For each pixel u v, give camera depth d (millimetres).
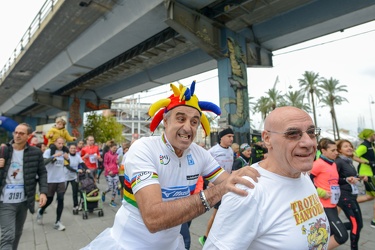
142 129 73375
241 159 4625
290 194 1371
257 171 1417
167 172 1802
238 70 13594
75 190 6652
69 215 6527
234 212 1271
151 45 15945
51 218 6285
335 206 3240
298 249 1286
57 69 20844
